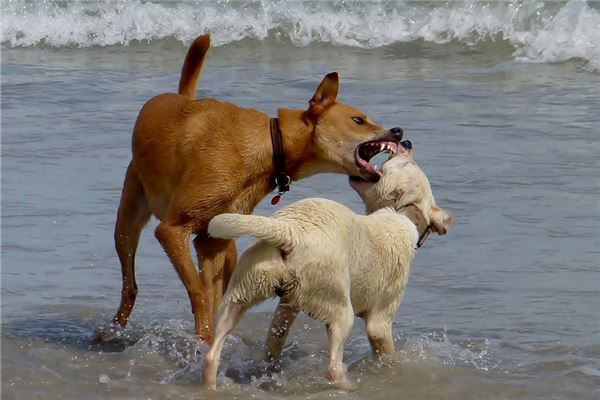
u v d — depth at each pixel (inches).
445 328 411.5
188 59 414.6
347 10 979.3
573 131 660.7
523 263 470.0
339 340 343.6
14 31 986.1
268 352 378.3
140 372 371.2
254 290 331.0
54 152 625.9
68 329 412.2
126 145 640.4
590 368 371.6
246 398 343.6
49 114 715.4
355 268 348.2
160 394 347.6
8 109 729.6
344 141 382.9
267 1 986.1
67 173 588.4
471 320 418.0
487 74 838.5
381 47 946.1
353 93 768.9
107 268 468.8
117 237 411.5
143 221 411.8
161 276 468.8
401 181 376.8
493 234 504.1
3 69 872.9
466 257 479.8
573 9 901.8
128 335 409.1
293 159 384.8
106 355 386.6
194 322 418.0
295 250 325.4
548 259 473.1
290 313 366.0
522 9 921.5
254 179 379.9
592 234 499.2
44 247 488.1
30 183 572.1
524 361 380.5
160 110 387.5
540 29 911.0
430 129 668.1
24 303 434.3
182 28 984.3
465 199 548.1
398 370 373.7
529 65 869.2
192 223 373.7
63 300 438.0
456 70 857.5
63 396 346.0
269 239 322.0
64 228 509.4
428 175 581.6
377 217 367.6
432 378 367.6
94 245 491.2
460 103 738.2
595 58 864.3
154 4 1004.6
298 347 401.7
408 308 431.5
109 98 764.0
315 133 384.5
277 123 383.6
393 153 386.0
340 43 958.4
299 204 339.0
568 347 390.6
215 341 342.3
